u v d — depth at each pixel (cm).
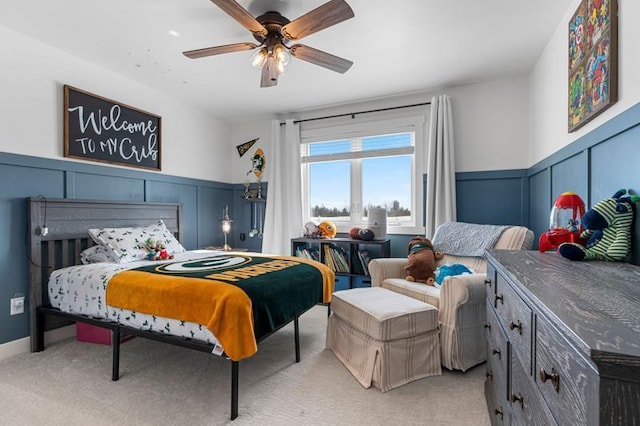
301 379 192
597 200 164
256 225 439
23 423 150
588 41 167
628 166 136
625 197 125
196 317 159
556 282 88
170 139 351
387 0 192
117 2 192
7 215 222
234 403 154
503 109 313
